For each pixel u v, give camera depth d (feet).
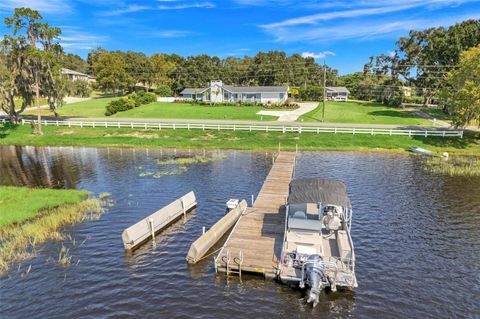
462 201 88.07
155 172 117.70
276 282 53.67
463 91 152.35
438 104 296.30
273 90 326.65
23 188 99.25
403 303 48.57
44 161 134.51
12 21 169.17
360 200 89.56
